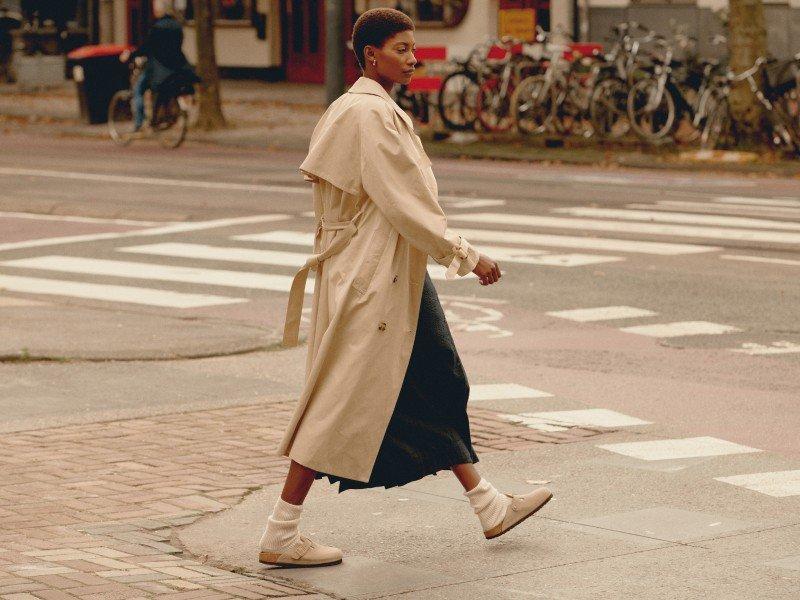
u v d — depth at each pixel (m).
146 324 10.80
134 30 40.31
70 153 24.38
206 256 14.20
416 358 5.39
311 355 5.42
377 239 5.30
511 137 25.22
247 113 30.88
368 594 5.15
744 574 5.32
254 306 11.72
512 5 33.12
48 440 7.45
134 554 5.53
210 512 6.20
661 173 21.77
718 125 23.39
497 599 5.07
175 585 5.07
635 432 7.69
